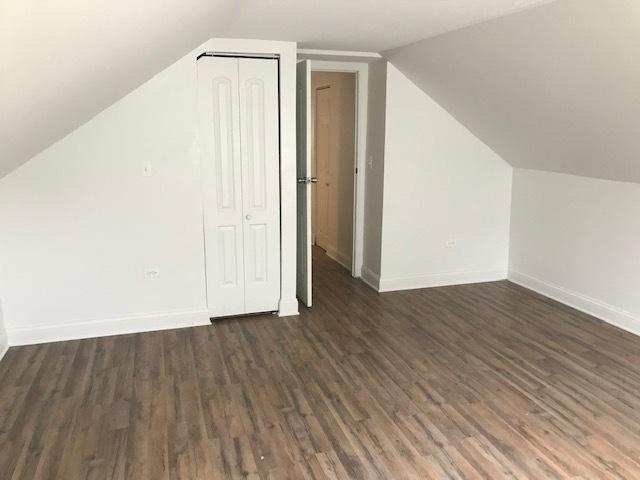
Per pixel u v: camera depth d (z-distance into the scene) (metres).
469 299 4.85
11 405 3.01
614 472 2.45
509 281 5.42
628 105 3.18
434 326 4.21
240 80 4.01
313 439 2.70
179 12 2.22
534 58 3.35
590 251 4.43
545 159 4.61
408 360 3.60
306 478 2.40
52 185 3.68
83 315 3.92
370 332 4.08
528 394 3.15
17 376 3.34
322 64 4.99
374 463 2.51
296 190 4.57
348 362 3.57
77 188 3.74
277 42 4.00
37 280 3.77
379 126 4.93
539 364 3.54
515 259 5.34
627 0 2.45
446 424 2.83
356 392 3.17
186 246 4.07
